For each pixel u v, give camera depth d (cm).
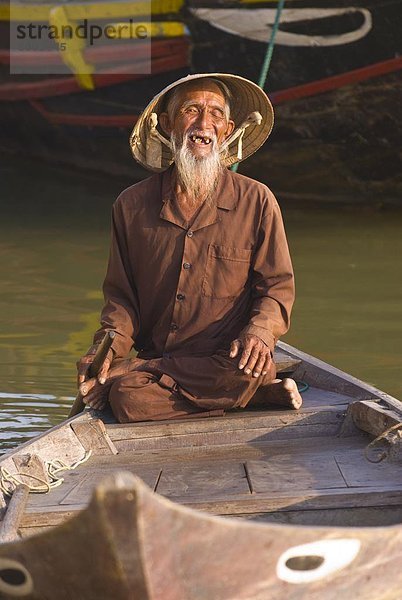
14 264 1677
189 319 839
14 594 562
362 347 1241
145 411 816
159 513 468
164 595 502
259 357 795
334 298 1452
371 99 1912
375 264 1633
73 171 2594
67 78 2325
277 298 825
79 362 843
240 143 878
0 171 2609
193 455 784
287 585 538
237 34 1964
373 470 723
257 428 811
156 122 847
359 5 1833
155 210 841
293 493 681
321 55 1909
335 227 1906
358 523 675
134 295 859
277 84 1983
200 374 817
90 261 1695
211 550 500
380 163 2006
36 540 508
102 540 477
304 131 2014
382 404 809
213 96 822
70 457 777
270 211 831
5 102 2559
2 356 1230
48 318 1388
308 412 818
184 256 830
